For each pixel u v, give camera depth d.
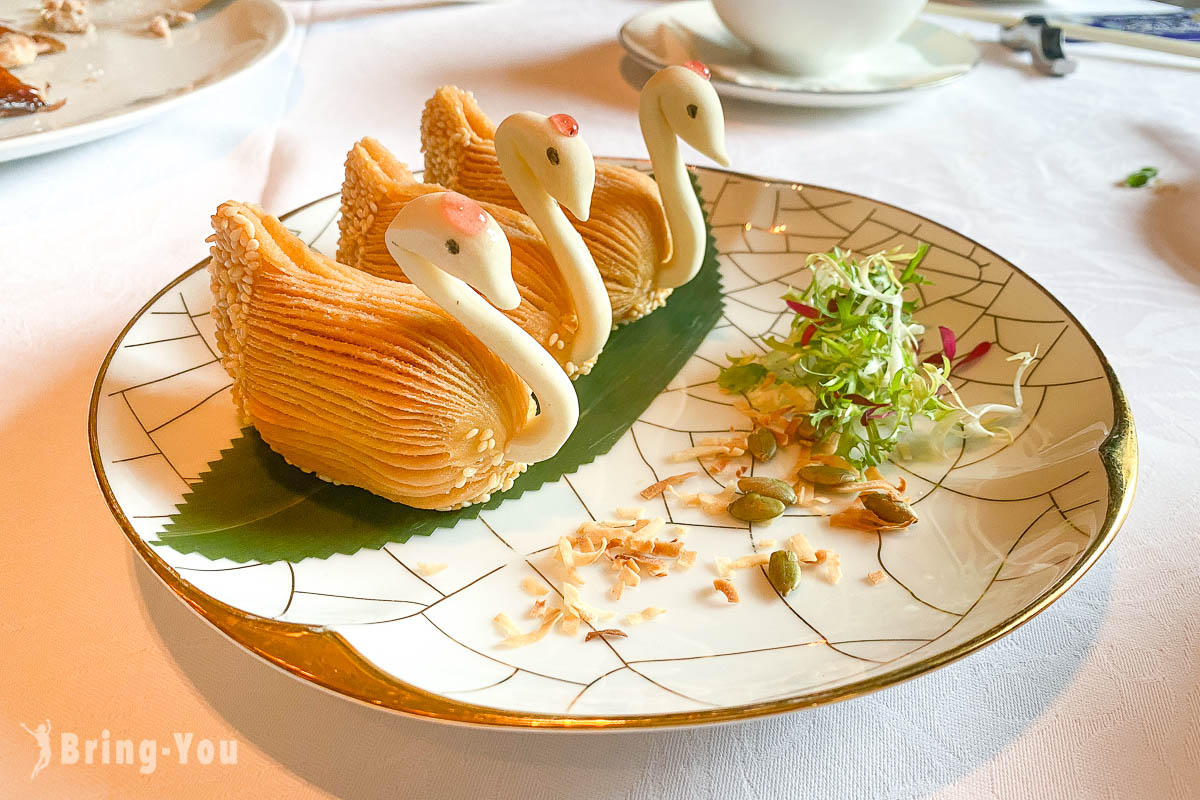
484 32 0.60
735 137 0.50
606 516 0.34
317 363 0.32
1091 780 0.28
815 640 0.31
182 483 0.33
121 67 0.51
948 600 0.32
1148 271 0.43
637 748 0.29
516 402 0.33
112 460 0.32
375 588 0.31
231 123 0.50
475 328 0.31
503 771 0.28
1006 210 0.46
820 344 0.38
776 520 0.34
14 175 0.45
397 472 0.32
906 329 0.38
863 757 0.29
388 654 0.29
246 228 0.32
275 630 0.28
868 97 0.50
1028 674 0.30
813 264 0.42
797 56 0.52
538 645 0.31
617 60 0.57
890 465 0.36
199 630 0.30
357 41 0.58
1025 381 0.37
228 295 0.33
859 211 0.43
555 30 0.61
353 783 0.28
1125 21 0.61
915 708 0.29
